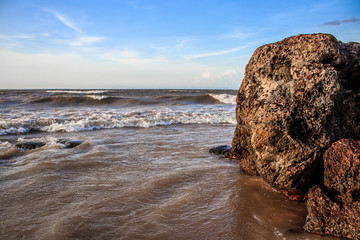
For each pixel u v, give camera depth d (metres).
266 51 4.05
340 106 3.62
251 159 4.80
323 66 3.55
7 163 5.45
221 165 5.52
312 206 3.00
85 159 5.75
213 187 4.27
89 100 22.41
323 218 2.86
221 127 10.85
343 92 3.61
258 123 3.64
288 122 3.45
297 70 3.64
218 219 3.23
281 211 3.45
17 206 3.49
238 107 4.65
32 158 5.77
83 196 3.82
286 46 3.86
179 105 21.33
